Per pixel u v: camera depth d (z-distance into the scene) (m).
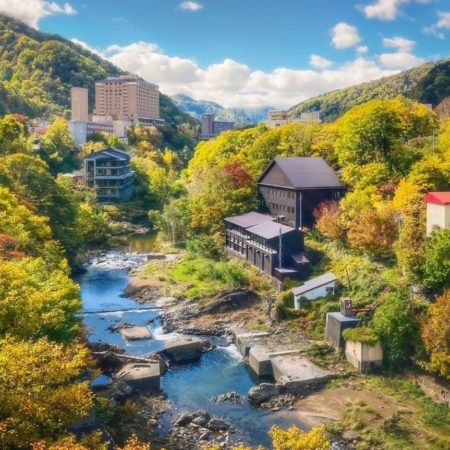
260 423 39.53
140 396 43.44
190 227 97.88
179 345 51.66
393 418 38.56
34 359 24.17
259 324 58.56
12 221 54.88
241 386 46.31
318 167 84.38
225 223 87.88
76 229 85.00
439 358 40.25
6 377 23.02
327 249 69.81
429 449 34.97
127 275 81.81
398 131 78.44
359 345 46.56
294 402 42.56
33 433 22.42
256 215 82.06
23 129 144.88
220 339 57.12
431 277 48.69
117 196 136.38
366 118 78.75
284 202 83.00
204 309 63.12
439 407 40.34
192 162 145.75
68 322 37.19
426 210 56.12
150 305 67.12
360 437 37.00
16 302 29.81
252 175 98.00
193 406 42.31
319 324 55.38
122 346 53.69
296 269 66.88
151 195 138.75
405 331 45.56
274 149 104.00
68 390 24.73
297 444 22.08
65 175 135.88
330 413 40.53
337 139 94.94
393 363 46.06
